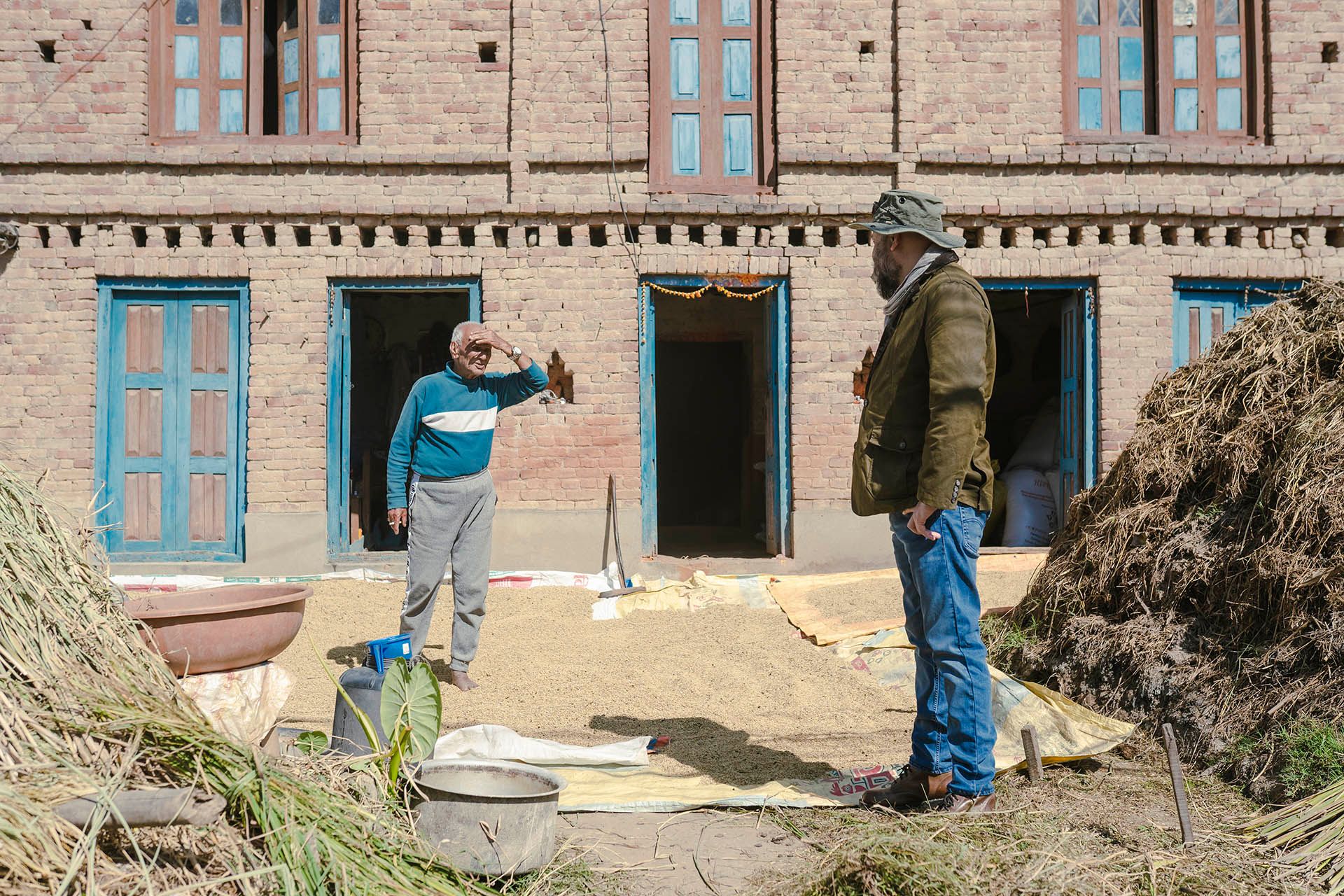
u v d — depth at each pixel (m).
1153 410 5.95
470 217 9.93
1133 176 10.11
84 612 3.25
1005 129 10.11
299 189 9.89
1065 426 10.58
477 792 3.54
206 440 10.03
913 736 4.16
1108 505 5.80
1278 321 5.57
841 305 10.02
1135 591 5.34
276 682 3.96
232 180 9.88
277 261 9.87
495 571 9.67
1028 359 13.91
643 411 10.16
